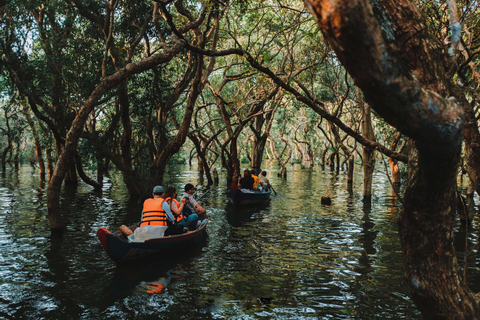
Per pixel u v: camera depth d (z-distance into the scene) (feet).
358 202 49.88
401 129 6.75
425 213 8.63
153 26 46.68
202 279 20.83
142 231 24.76
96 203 47.01
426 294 8.89
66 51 44.24
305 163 150.10
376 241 29.22
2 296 18.19
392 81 5.92
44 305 17.28
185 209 33.24
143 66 29.25
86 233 31.19
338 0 5.32
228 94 83.71
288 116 98.43
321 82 63.72
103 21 43.93
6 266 22.57
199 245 27.94
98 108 53.21
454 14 7.34
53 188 29.48
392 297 18.35
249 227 34.27
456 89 16.11
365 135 49.03
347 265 23.25
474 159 23.62
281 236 30.81
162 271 22.03
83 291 18.94
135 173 48.91
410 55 8.44
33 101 40.60
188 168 116.98
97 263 23.36
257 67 23.07
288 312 16.76
